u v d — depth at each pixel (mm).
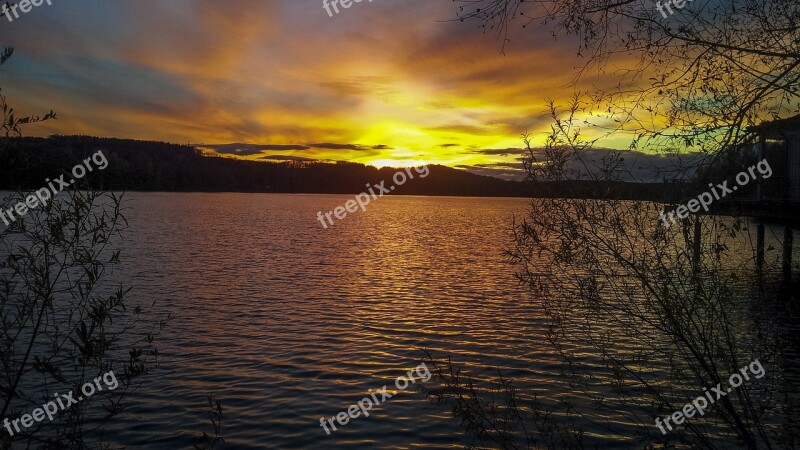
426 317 15828
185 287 20688
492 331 13977
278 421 8320
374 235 50969
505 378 9820
